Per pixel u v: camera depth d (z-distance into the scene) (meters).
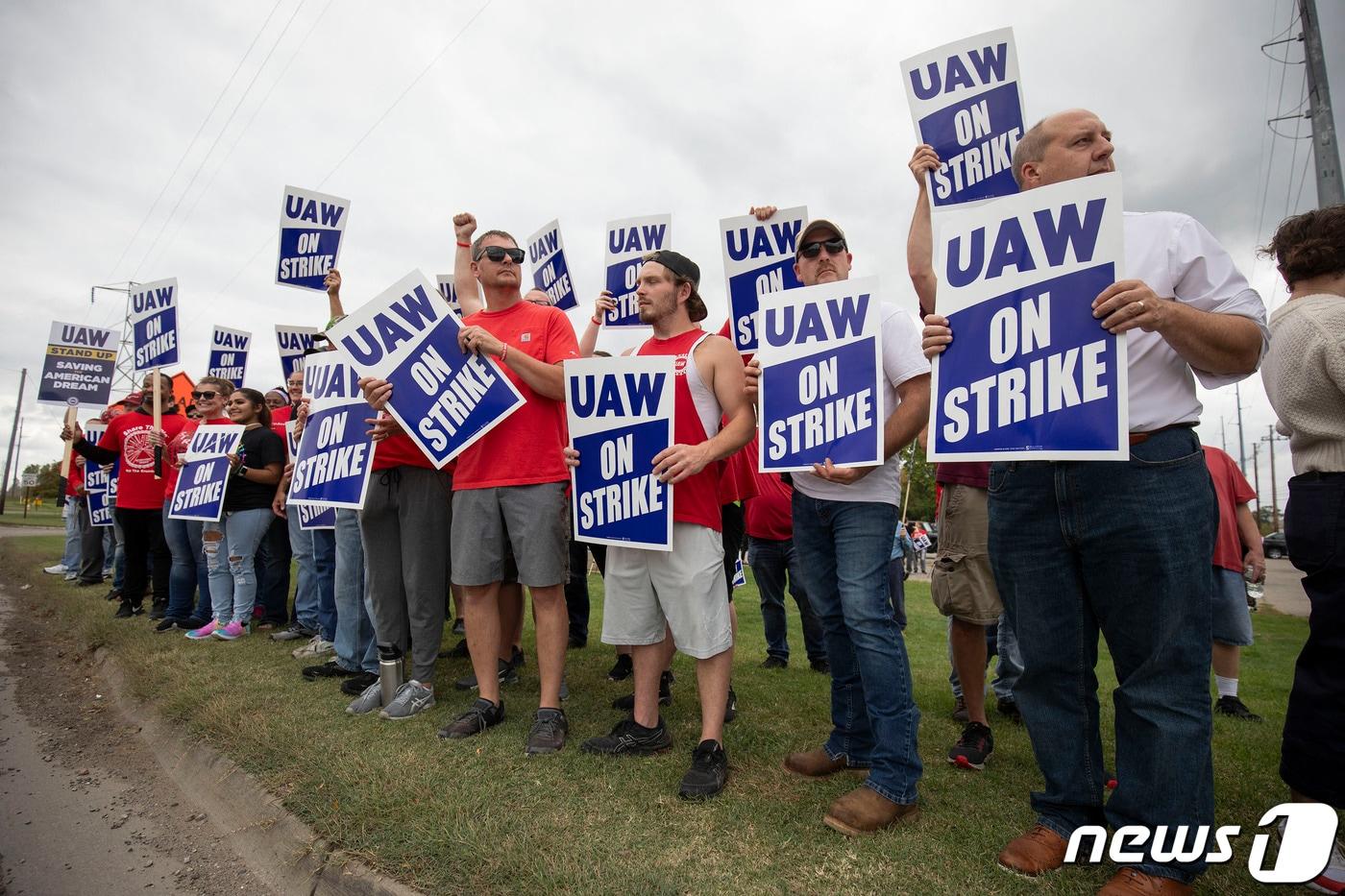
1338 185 11.00
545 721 2.90
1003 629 3.55
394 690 3.40
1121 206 1.78
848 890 1.89
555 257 5.41
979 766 2.78
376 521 3.49
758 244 3.96
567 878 1.92
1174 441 1.81
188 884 2.32
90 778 3.13
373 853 2.14
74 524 9.12
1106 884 1.82
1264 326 1.77
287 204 5.46
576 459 2.85
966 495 2.87
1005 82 3.19
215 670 4.18
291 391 5.43
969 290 2.01
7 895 2.25
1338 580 1.96
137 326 6.01
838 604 2.58
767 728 3.22
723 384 2.77
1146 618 1.83
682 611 2.68
